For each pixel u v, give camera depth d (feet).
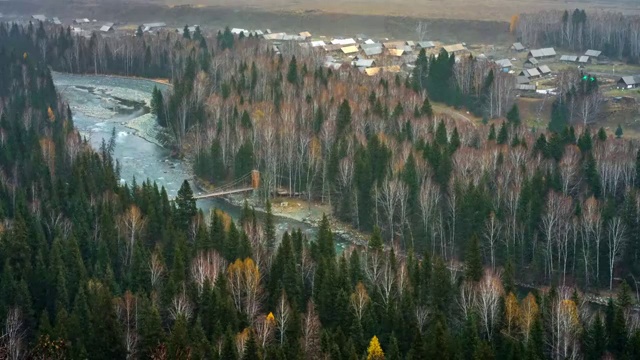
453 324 517.55
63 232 617.21
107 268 545.85
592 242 641.81
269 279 551.18
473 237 563.89
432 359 453.17
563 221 643.45
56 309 514.68
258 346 448.24
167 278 544.21
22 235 570.46
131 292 519.19
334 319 509.76
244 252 575.79
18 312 496.64
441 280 538.06
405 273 541.75
